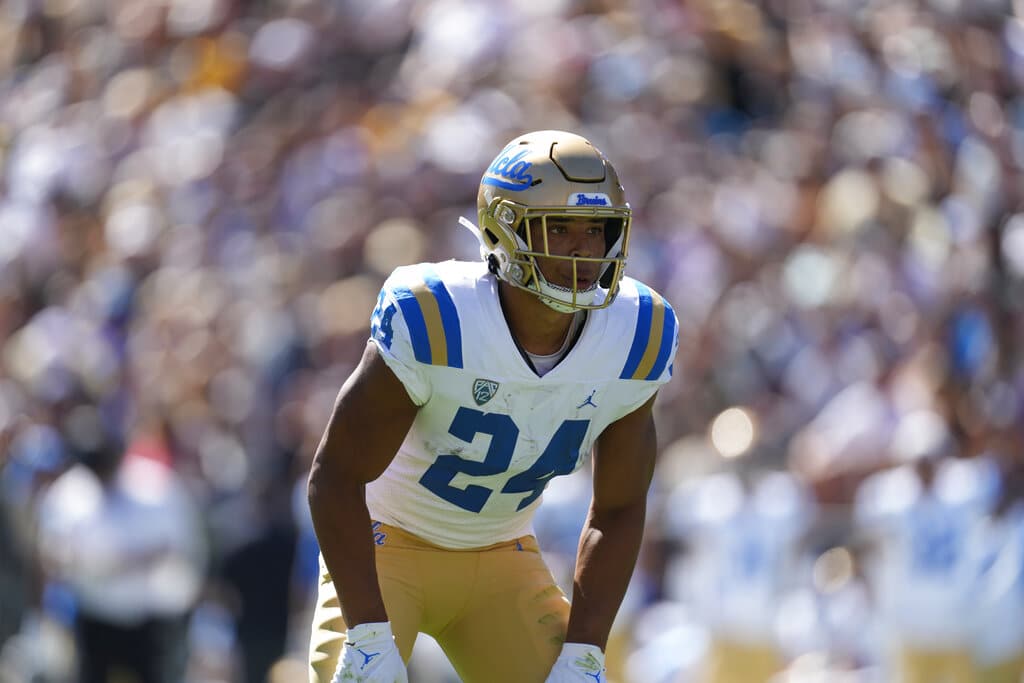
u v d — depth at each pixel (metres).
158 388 28.50
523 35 35.28
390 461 9.24
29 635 21.00
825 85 34.31
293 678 20.58
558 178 8.71
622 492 9.69
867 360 25.23
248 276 31.67
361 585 9.09
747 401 25.91
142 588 20.36
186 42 41.44
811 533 19.69
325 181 33.94
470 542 9.95
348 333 28.62
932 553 18.12
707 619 19.84
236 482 23.25
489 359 8.91
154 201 36.06
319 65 39.19
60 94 42.59
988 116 33.84
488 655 9.95
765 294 28.14
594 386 9.15
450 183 32.28
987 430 18.59
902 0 35.44
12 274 35.44
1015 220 28.23
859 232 28.72
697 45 34.84
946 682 18.05
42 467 20.69
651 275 29.33
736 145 33.41
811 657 19.14
